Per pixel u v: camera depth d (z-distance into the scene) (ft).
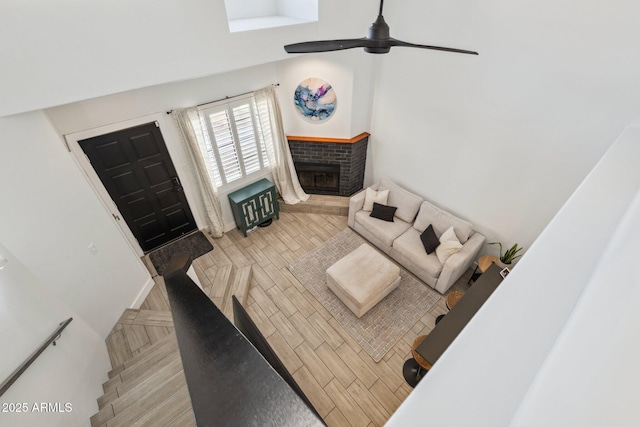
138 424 6.89
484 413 1.90
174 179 14.12
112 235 11.06
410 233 14.73
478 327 2.62
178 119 12.75
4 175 7.66
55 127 10.38
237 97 13.94
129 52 7.54
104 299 10.67
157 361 9.11
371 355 11.11
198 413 2.11
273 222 17.47
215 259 14.88
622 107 8.41
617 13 7.75
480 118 11.67
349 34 12.05
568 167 10.02
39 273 8.50
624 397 1.04
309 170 17.67
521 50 9.73
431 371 2.19
